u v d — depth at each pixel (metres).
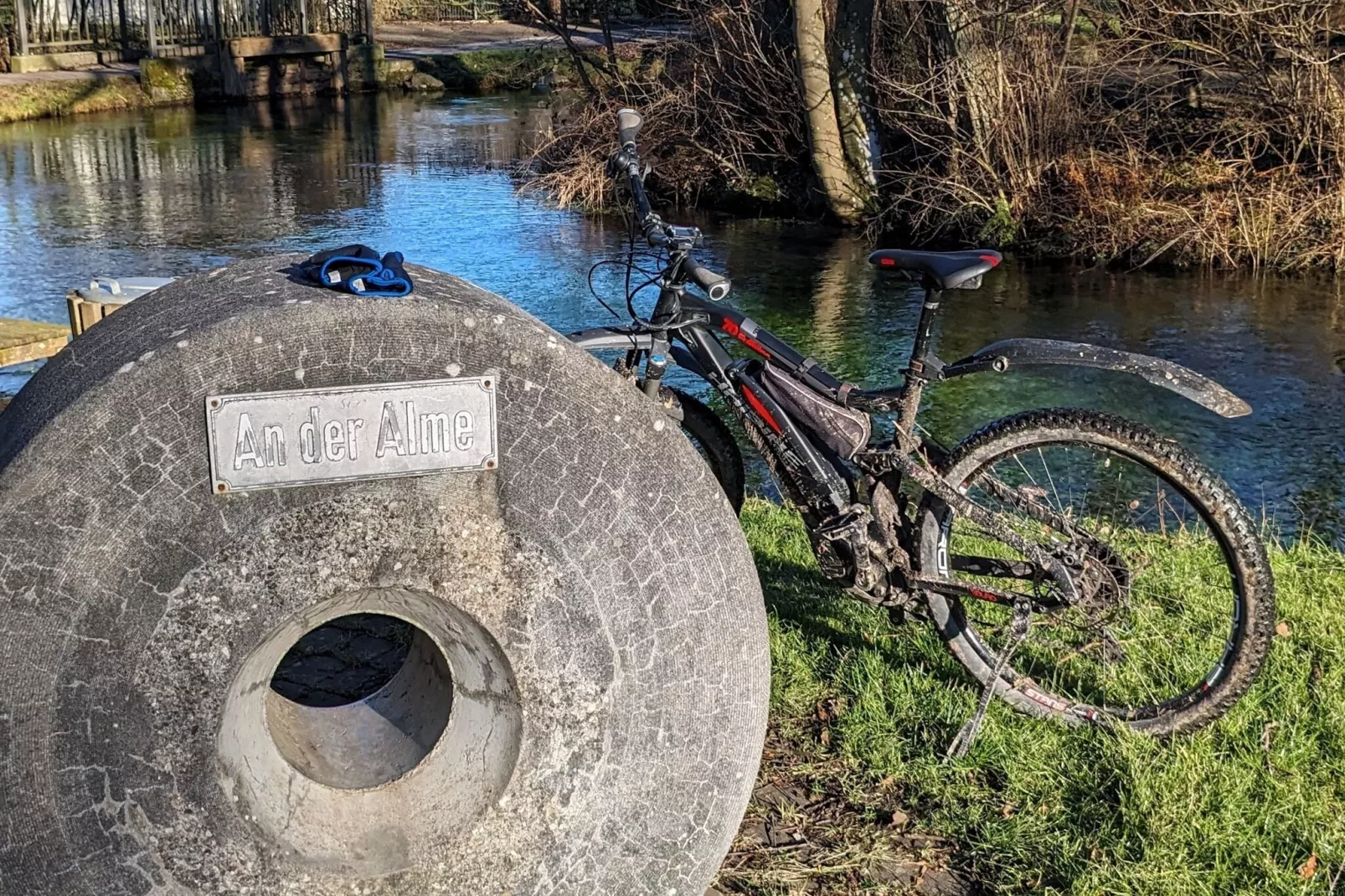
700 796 2.71
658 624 2.61
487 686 2.62
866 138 14.90
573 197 15.93
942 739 3.68
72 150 19.27
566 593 2.55
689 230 3.60
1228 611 4.29
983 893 3.10
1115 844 3.18
